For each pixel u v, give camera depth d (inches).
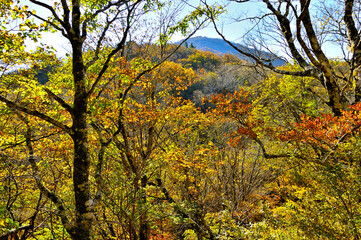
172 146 330.0
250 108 413.1
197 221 302.0
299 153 232.4
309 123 237.9
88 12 242.5
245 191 393.1
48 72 258.4
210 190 356.5
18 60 190.5
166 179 355.3
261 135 406.3
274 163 429.1
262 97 515.5
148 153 258.5
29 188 291.3
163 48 341.1
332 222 177.0
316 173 195.0
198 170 344.5
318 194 189.5
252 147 470.9
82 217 161.0
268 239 192.7
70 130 173.2
